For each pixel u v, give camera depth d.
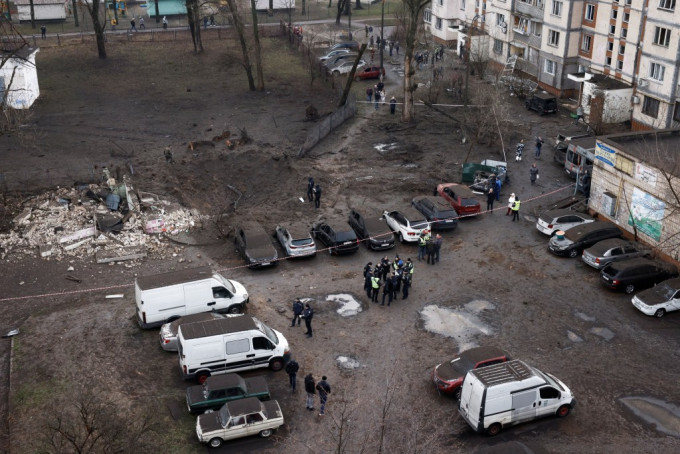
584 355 27.62
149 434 22.67
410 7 53.16
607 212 38.47
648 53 51.06
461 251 36.38
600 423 23.73
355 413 24.20
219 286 29.27
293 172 45.12
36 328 28.78
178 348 25.91
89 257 34.62
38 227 36.56
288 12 97.06
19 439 22.42
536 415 23.52
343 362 27.12
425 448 21.28
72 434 21.69
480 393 22.55
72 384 25.17
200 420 22.48
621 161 36.81
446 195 40.97
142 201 39.72
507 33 68.75
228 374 24.30
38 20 90.00
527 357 27.42
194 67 71.38
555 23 60.94
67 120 54.59
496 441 22.83
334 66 69.75
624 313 30.66
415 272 34.31
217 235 37.53
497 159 48.66
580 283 33.16
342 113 55.88
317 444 22.72
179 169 44.88
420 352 27.83
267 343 26.12
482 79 66.44
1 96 52.38
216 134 52.16
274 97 62.25
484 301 31.59
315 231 37.72
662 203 34.22
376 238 36.25
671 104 49.88
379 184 44.12
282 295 32.00
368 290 31.61
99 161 45.94
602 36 57.00
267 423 22.66
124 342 27.84
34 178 42.59
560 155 47.41
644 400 24.91
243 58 67.69
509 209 40.12
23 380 25.41
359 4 102.56
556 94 62.47
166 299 28.23
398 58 77.06
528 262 35.12
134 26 86.81
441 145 51.25
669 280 31.12
